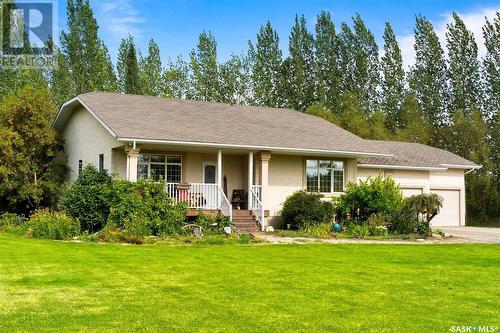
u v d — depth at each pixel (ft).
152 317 25.20
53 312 25.85
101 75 153.07
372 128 151.33
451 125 148.87
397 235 72.38
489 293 32.07
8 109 89.30
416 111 160.15
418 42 167.22
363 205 78.79
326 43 169.27
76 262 41.47
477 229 97.71
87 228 66.80
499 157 139.44
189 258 45.19
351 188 79.66
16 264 39.86
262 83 167.02
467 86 159.12
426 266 43.11
